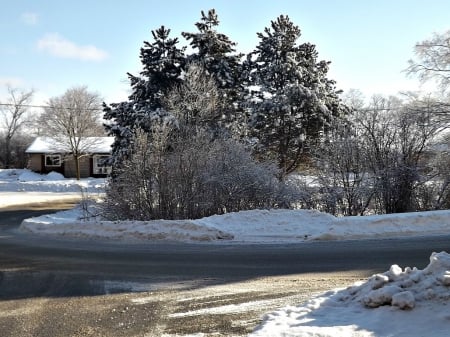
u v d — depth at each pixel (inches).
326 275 360.8
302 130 1144.2
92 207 872.9
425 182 791.7
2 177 2428.6
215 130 1000.9
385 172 766.5
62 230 655.1
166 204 708.7
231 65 1217.4
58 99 2486.5
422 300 238.5
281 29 1227.9
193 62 1094.4
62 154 2470.5
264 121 1152.2
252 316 266.7
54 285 365.7
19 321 277.3
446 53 954.7
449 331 212.5
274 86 1212.5
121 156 1026.1
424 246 451.5
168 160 729.0
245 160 765.3
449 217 545.3
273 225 567.2
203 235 547.2
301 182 795.4
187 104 932.0
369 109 927.0
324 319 240.1
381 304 244.8
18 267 444.5
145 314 282.4
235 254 458.0
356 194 765.3
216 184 725.9
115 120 1162.0
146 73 1147.3
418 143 807.1
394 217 537.0
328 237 517.3
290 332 220.8
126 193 733.9
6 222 924.0
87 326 263.9
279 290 322.3
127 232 592.1
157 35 1162.6
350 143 790.5
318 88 1195.3
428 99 913.5
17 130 3147.1
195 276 374.9
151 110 1071.0
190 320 266.5
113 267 422.9
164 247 516.7
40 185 1946.4
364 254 429.7
